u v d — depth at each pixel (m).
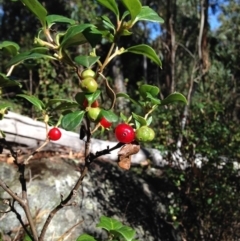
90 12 9.35
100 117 1.17
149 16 1.25
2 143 1.38
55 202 3.53
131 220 4.00
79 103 1.19
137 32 11.95
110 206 3.96
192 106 4.94
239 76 8.83
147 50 1.26
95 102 1.20
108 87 1.17
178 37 9.87
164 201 4.56
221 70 7.91
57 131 1.40
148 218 4.16
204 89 6.58
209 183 4.12
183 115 4.44
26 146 4.21
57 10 12.10
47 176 3.74
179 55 10.06
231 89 7.20
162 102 1.31
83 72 1.17
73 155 4.50
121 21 1.21
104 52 6.92
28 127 4.20
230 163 4.13
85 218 3.59
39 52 1.28
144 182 4.71
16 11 14.47
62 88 6.87
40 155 4.20
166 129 4.38
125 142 1.18
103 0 1.19
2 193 3.40
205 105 4.54
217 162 4.12
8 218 3.17
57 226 3.35
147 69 12.05
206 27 7.50
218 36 11.55
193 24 10.44
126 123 1.23
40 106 1.36
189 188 4.15
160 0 9.32
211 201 4.03
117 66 10.47
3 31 14.83
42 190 3.57
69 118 1.15
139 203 4.27
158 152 5.35
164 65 7.62
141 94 1.31
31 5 1.18
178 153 4.46
